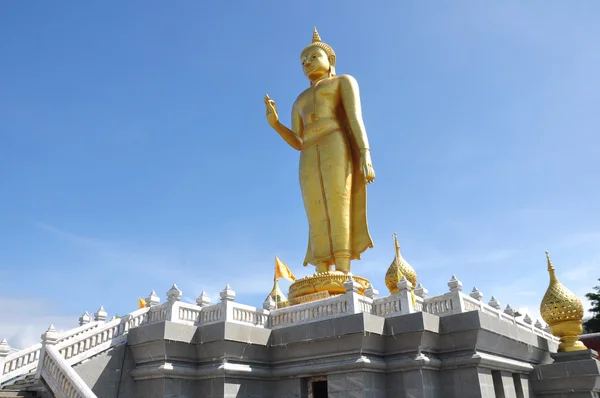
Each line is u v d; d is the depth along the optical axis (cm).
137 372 1952
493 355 2030
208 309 2131
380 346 1945
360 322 1844
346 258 2786
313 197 2908
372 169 2745
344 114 3056
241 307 2120
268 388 2073
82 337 1889
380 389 1891
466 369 1895
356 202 2903
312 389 2019
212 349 1958
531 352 2378
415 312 1884
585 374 2216
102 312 2341
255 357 2047
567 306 2488
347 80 2983
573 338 2500
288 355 2059
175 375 1914
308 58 3195
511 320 2523
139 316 2103
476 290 2341
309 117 3016
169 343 1908
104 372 1900
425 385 1844
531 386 2344
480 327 1870
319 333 1948
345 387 1866
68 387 1622
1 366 1898
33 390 1778
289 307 2183
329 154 2884
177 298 2078
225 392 1895
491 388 1948
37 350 2055
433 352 1956
